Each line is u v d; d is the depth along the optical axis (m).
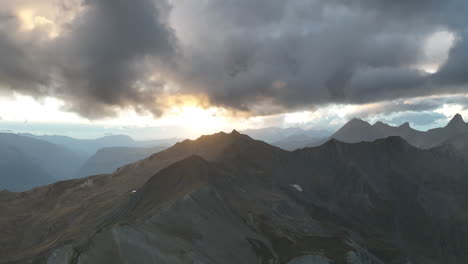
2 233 111.62
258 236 85.38
